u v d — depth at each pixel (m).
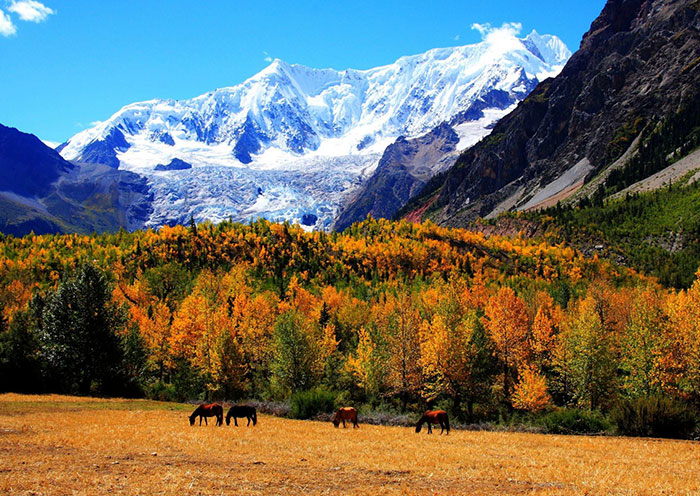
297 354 60.41
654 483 20.00
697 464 25.45
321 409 48.25
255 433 31.36
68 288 63.44
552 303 107.50
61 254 176.75
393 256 183.00
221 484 17.52
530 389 55.22
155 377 76.50
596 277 161.88
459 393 60.16
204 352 63.22
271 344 65.94
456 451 26.88
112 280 129.25
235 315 75.50
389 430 37.75
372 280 160.50
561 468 22.55
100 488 16.33
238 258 183.88
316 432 33.88
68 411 40.56
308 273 172.00
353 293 139.38
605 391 55.69
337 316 96.31
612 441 35.00
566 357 61.38
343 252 194.62
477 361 59.59
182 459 21.47
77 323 61.62
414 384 63.91
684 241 186.75
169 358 73.62
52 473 17.83
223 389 60.91
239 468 20.30
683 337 48.84
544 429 44.53
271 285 135.00
